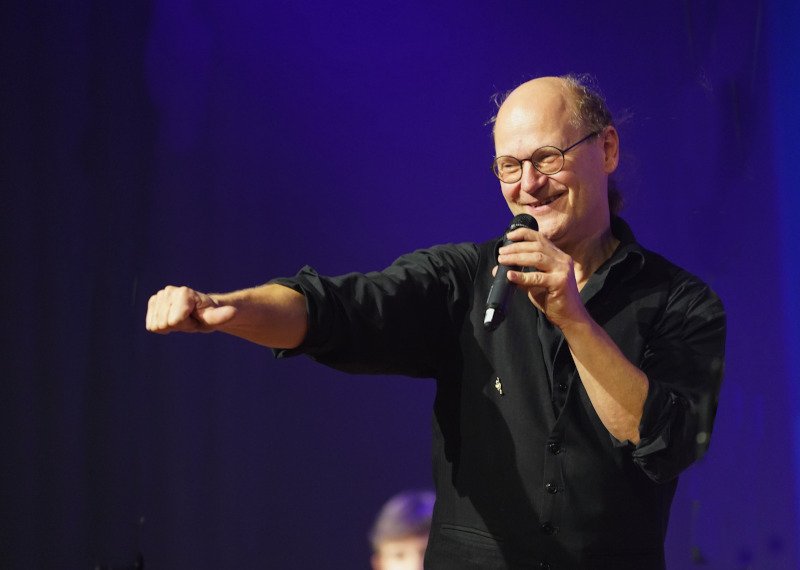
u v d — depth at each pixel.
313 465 13.20
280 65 13.01
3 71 12.09
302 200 13.10
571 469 6.00
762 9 10.82
